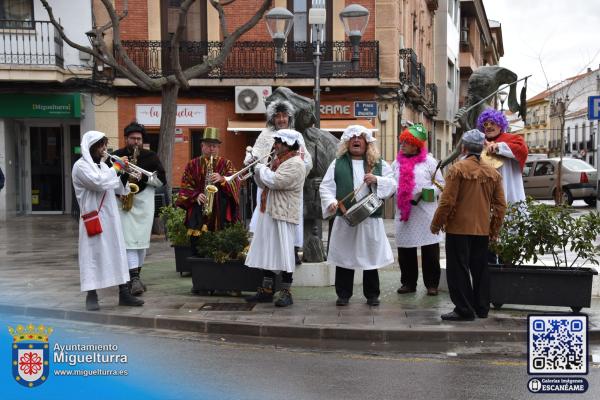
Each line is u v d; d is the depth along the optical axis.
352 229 7.82
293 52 22.47
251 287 8.42
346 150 7.91
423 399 5.11
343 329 6.91
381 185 7.70
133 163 8.57
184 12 14.12
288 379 5.58
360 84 22.33
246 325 7.09
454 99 41.75
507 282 7.56
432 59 35.72
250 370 5.84
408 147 8.60
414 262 8.77
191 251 9.95
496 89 9.91
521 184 8.31
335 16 22.58
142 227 8.58
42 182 22.70
